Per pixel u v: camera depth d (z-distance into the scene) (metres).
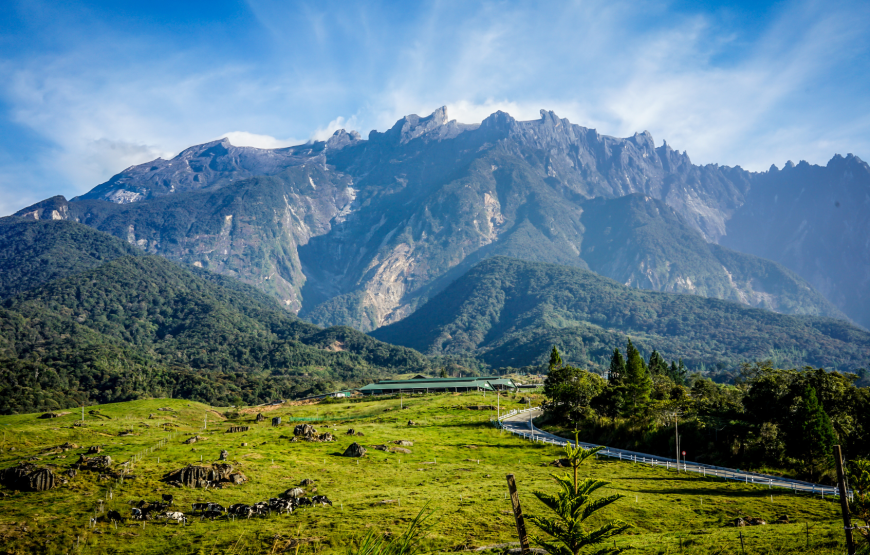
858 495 26.52
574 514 17.39
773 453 102.50
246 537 62.72
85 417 172.62
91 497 78.12
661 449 122.25
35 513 70.50
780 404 110.94
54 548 61.09
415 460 112.81
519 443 132.12
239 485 88.00
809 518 69.38
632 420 134.50
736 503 77.81
